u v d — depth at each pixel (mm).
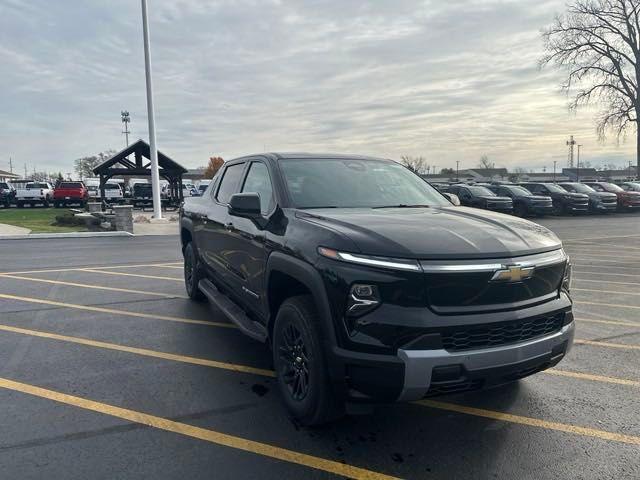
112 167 28562
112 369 4258
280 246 3465
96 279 8320
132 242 14289
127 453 2953
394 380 2676
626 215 27141
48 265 9883
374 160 4887
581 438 3178
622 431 3270
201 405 3600
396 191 4387
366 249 2820
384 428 3295
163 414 3453
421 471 2811
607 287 7863
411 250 2773
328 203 3918
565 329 3158
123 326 5504
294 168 4266
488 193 24531
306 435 3189
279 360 3488
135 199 34625
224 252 4918
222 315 5977
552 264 3113
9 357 4516
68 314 6004
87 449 2988
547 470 2820
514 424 3359
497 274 2820
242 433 3207
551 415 3492
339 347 2836
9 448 2982
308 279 3051
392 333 2686
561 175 97562
